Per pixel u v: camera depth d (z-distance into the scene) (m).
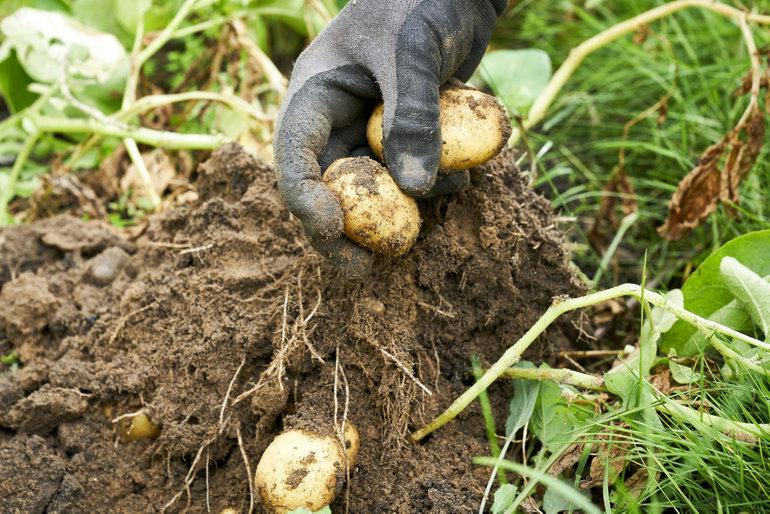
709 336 0.64
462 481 0.64
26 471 0.67
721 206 0.88
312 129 0.60
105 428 0.69
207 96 0.88
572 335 0.74
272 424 0.66
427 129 0.59
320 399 0.64
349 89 0.62
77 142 1.03
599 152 1.02
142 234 0.82
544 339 0.71
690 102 0.97
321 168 0.63
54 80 0.90
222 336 0.67
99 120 0.87
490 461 0.58
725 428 0.62
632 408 0.63
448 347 0.69
